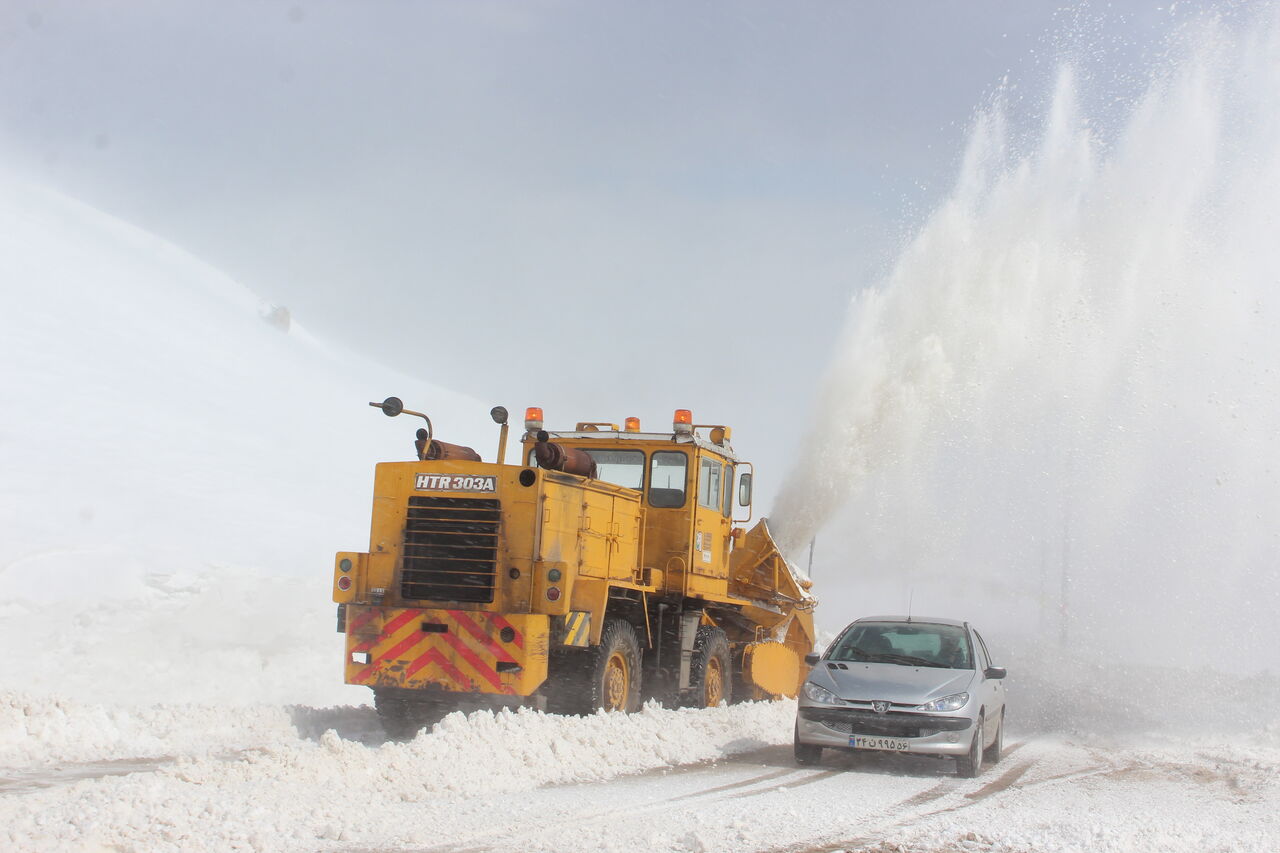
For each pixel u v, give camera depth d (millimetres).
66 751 9062
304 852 6328
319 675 15164
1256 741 13281
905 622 12219
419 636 11078
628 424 14281
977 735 10469
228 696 13359
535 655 10898
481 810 7664
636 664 12680
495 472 11461
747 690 15695
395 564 11508
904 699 10438
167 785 7176
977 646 11930
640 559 13656
